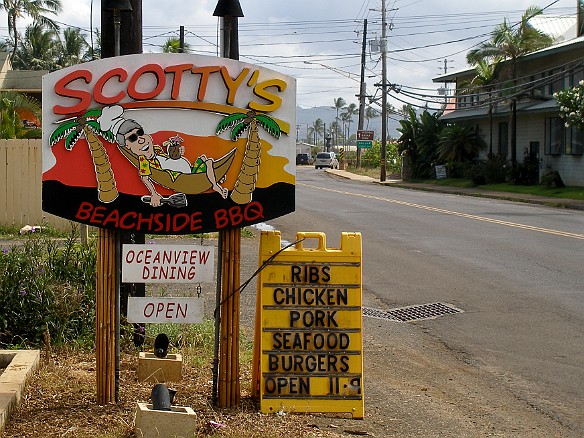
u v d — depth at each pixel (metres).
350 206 29.12
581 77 40.12
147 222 5.74
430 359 8.48
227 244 5.87
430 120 54.50
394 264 14.69
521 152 45.41
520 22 44.28
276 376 5.95
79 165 5.68
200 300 6.01
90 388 6.26
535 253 16.06
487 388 7.45
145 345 7.59
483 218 24.14
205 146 5.75
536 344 9.14
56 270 8.19
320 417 5.95
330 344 6.00
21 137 24.08
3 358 6.77
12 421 5.46
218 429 5.50
